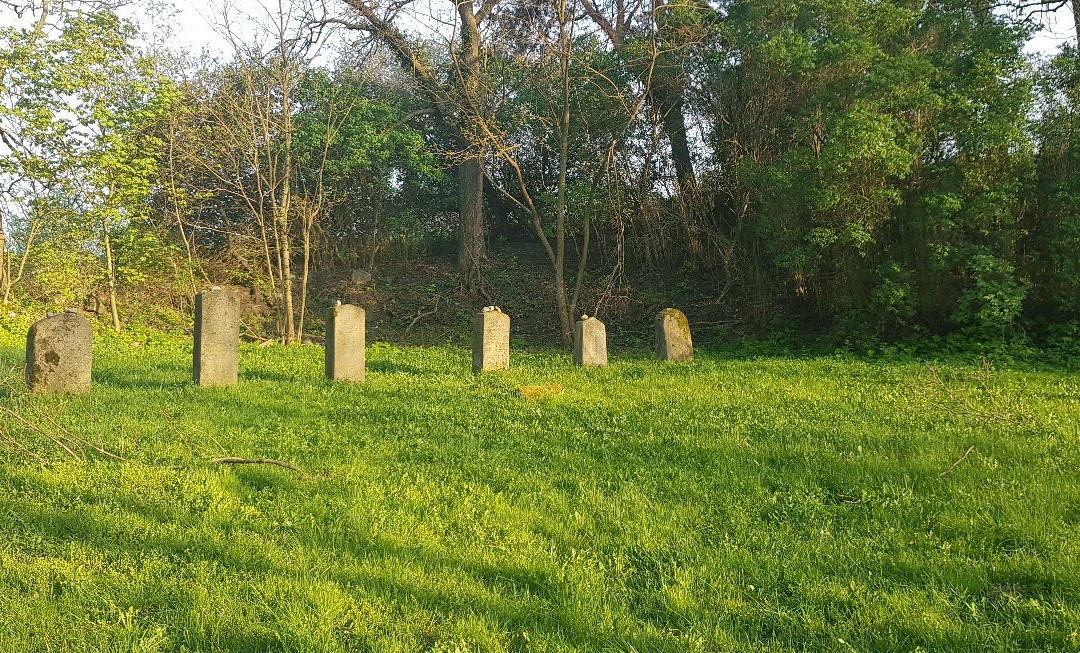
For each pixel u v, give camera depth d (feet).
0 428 26.40
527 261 106.01
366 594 15.74
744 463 26.23
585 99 83.71
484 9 86.84
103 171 74.33
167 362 54.65
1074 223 58.54
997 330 62.23
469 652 13.76
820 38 70.95
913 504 21.81
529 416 33.81
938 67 65.72
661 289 93.71
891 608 15.67
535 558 18.10
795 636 14.96
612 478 24.80
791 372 49.55
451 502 22.00
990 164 62.23
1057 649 14.06
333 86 95.35
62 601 15.07
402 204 109.19
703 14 80.79
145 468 23.72
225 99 82.74
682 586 16.74
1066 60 62.49
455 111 88.58
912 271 64.85
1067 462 25.38
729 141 81.76
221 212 96.12
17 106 70.74
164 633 14.08
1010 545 19.10
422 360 57.31
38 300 78.18
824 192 64.34
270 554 17.56
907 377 45.91
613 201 84.84
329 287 96.73
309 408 35.45
